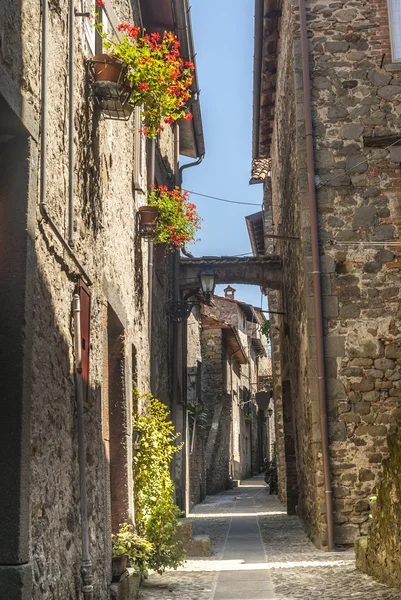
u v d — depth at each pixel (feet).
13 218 12.42
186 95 21.70
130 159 29.14
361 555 25.71
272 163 57.67
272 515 53.16
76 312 16.31
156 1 38.50
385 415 34.22
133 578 21.70
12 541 11.41
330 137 36.40
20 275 12.22
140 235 31.94
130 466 24.99
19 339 12.00
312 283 35.37
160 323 42.27
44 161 13.39
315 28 37.19
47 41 14.06
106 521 19.43
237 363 111.75
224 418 93.09
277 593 22.35
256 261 51.24
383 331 34.91
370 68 36.73
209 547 31.91
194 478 64.64
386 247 35.53
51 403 13.97
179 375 50.83
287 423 53.83
